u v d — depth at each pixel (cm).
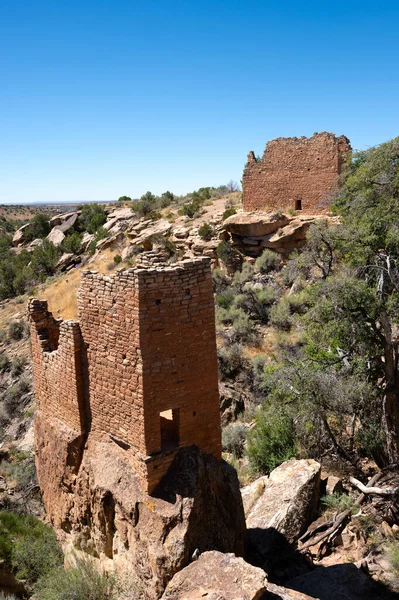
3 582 1141
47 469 1198
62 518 1138
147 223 4912
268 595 796
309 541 1191
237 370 2489
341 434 1802
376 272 1855
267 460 1655
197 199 5628
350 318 1639
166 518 848
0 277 5728
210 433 983
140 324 856
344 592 973
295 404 1741
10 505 1467
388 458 1614
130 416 918
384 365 1797
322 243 2148
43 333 1224
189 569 789
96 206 6812
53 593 959
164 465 910
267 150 3434
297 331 2667
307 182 3288
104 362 969
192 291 916
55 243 6269
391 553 1117
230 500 987
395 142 2045
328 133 3161
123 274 880
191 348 928
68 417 1098
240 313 2922
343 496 1373
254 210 3550
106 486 951
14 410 2891
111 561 978
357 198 2111
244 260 3503
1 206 18925
